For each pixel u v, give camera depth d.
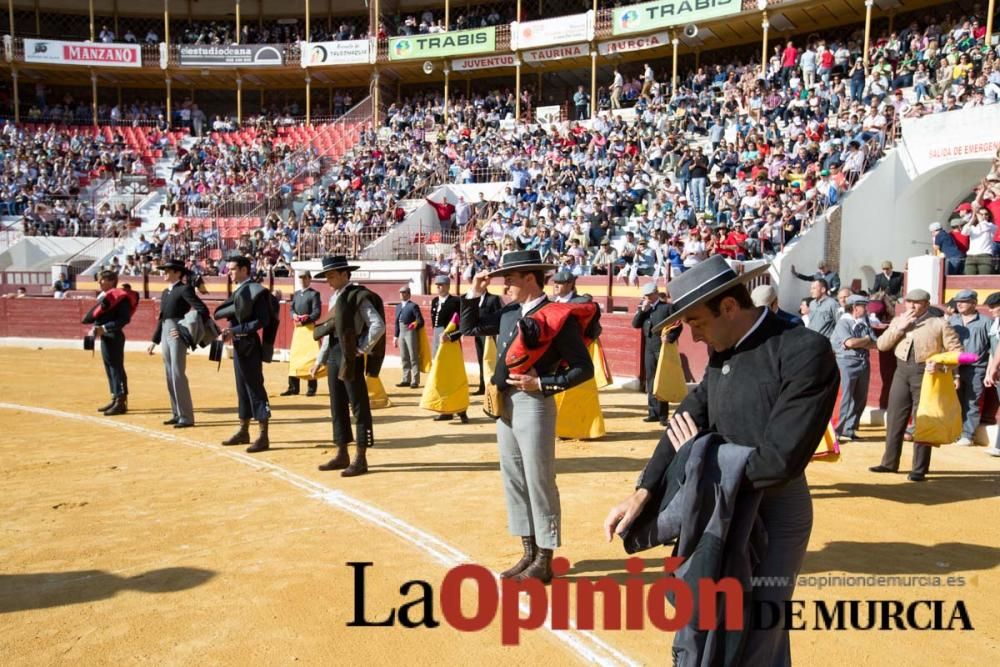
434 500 6.25
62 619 3.99
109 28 41.19
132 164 34.72
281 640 3.76
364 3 39.69
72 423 10.08
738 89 26.41
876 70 23.03
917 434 6.99
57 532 5.43
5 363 17.89
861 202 18.97
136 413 10.93
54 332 22.84
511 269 4.47
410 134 32.94
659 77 33.44
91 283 27.42
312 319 12.62
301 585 4.43
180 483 6.85
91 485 6.77
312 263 23.25
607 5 34.91
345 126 36.72
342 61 36.31
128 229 30.75
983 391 8.85
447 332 10.03
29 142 35.00
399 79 38.44
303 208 29.47
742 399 2.56
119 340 10.79
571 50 32.38
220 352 9.06
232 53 37.44
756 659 2.58
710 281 2.58
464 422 10.24
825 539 5.38
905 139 19.88
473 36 33.88
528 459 4.44
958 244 14.15
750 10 28.06
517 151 28.41
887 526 5.68
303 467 7.48
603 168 24.48
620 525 2.70
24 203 32.12
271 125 37.50
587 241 20.53
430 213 26.47
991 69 19.75
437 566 4.74
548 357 4.40
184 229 28.48
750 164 21.42
